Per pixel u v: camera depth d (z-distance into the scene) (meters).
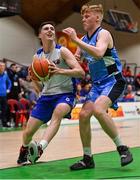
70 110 5.23
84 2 19.25
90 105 5.14
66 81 5.29
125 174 4.74
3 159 6.02
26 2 17.55
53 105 5.33
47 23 5.38
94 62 5.16
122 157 5.05
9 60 17.34
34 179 4.45
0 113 12.91
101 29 5.13
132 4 22.36
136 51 22.52
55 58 5.31
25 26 18.28
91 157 5.22
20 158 5.58
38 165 5.45
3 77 12.75
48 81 5.30
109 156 6.25
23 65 17.89
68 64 5.21
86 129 5.17
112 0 21.34
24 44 18.22
